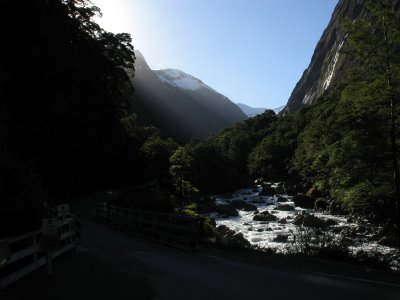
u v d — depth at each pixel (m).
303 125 105.56
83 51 39.12
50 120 33.16
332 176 19.25
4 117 15.76
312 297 7.86
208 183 86.75
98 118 41.59
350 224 32.88
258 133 140.50
